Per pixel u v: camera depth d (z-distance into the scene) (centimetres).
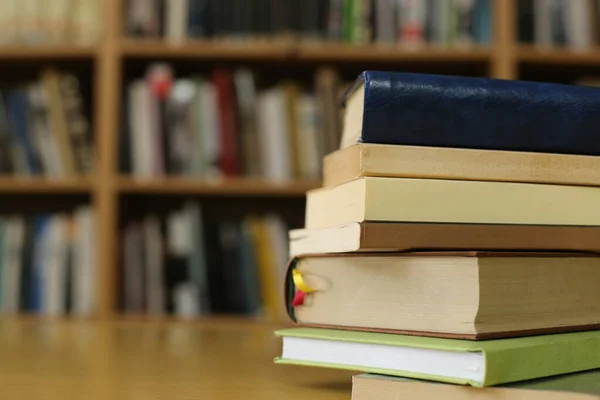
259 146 179
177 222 180
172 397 50
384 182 49
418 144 51
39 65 202
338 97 177
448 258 49
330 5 179
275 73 208
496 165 51
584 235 53
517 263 50
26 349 82
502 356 44
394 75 50
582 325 54
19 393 51
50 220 183
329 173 58
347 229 50
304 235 58
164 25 182
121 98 182
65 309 180
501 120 51
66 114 181
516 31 177
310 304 57
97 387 54
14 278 180
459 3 177
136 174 179
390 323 52
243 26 180
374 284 53
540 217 52
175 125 179
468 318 47
